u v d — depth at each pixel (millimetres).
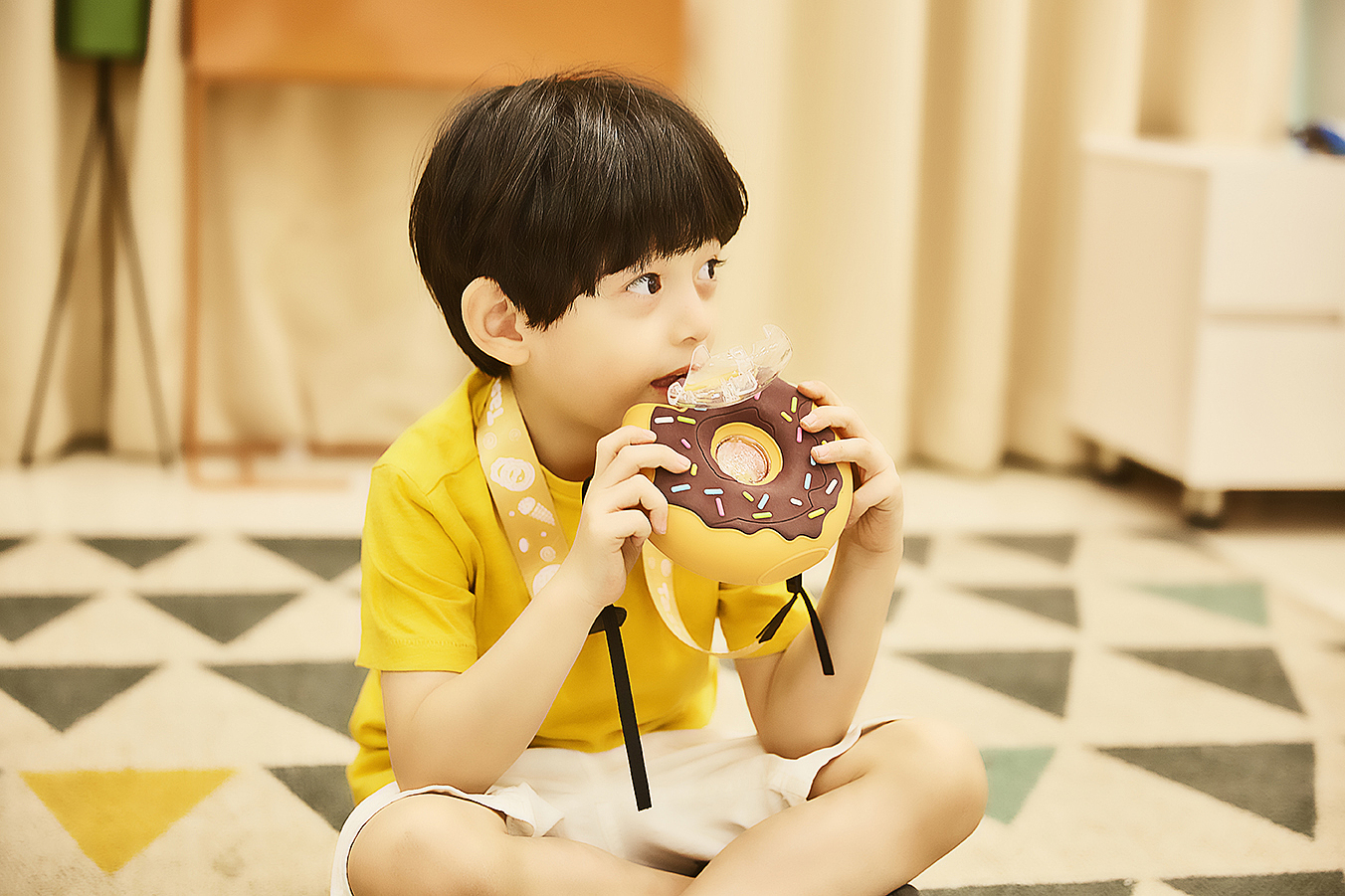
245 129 2188
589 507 741
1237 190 1832
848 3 2113
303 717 1263
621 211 754
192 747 1190
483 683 746
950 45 2221
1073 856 1036
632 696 828
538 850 751
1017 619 1580
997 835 1067
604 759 877
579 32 2064
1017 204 2316
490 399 859
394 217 2238
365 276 2260
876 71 2109
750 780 866
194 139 2082
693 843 849
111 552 1709
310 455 2268
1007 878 1000
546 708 751
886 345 2203
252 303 2230
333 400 2291
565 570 749
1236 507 2092
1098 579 1731
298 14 2033
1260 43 2203
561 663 741
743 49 2096
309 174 2221
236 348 2258
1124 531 1954
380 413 2299
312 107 2201
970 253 2207
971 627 1547
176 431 2203
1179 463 1949
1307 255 1863
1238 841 1065
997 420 2262
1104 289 2143
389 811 739
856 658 866
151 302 2107
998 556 1820
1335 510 2090
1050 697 1353
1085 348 2211
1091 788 1156
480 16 2053
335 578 1647
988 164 2168
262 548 1750
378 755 893
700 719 974
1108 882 998
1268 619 1595
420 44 2049
